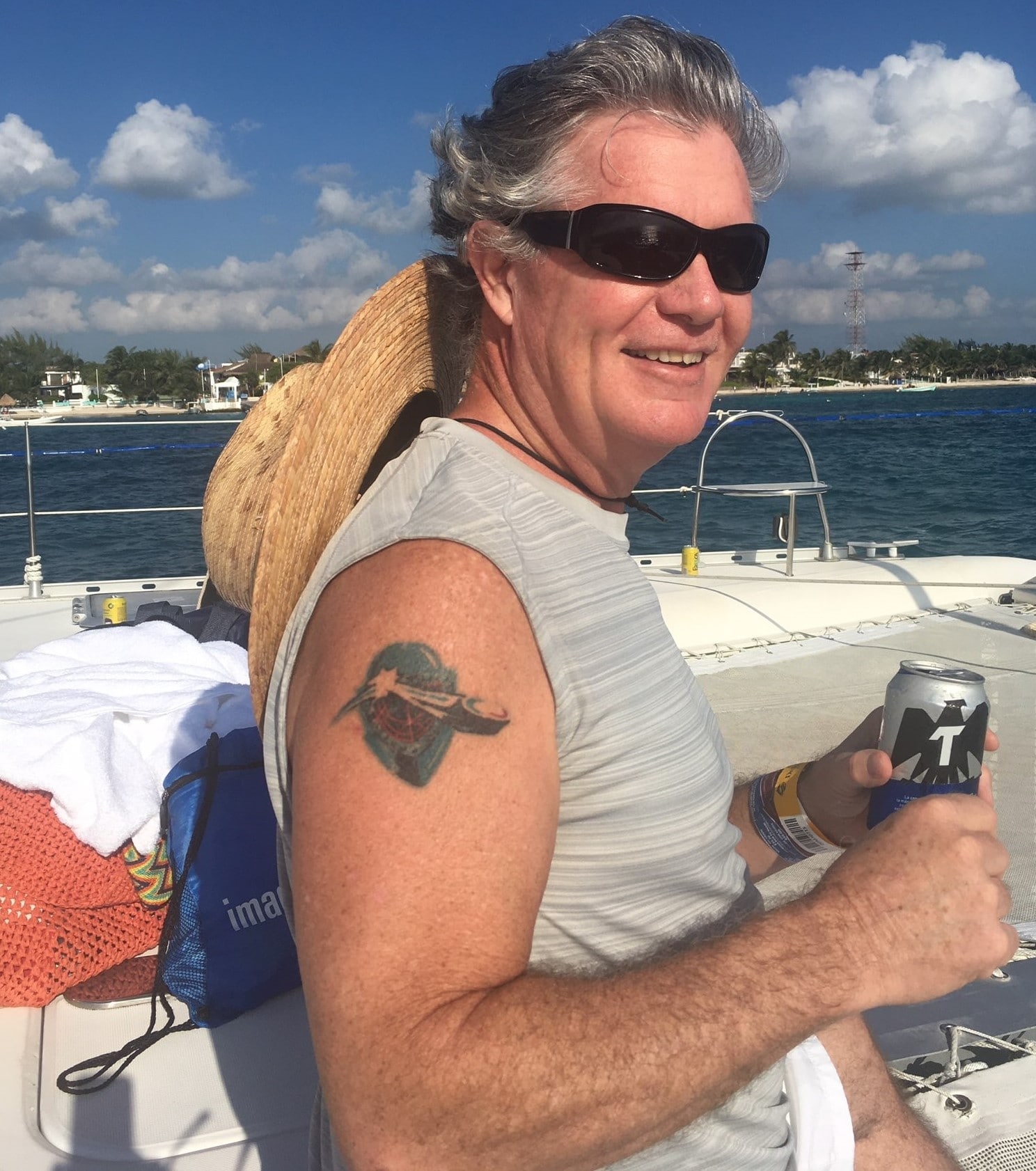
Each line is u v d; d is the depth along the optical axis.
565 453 1.16
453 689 0.84
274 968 1.69
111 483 32.34
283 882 1.09
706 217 1.10
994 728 3.13
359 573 0.92
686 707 1.04
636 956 1.01
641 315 1.08
